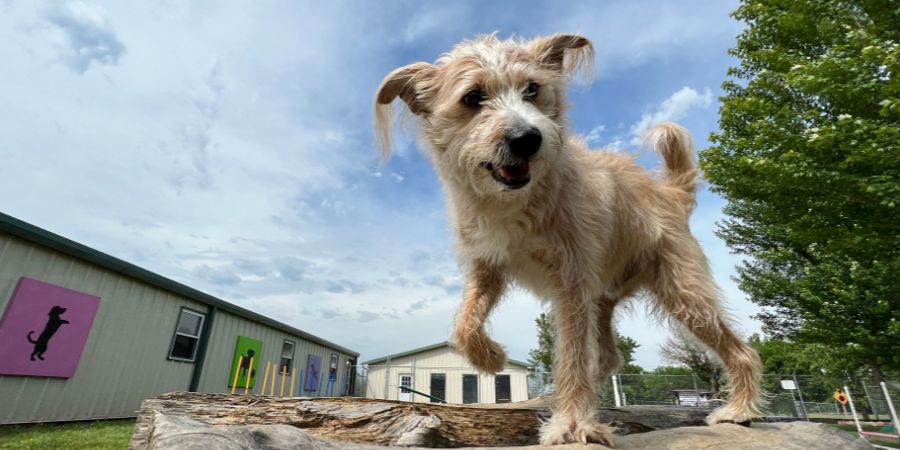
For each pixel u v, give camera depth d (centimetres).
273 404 256
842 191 729
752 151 918
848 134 673
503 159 233
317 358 1953
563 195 258
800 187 764
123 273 926
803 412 1497
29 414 743
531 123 235
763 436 248
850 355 1278
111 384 896
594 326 254
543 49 303
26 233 727
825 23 824
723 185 972
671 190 366
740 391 291
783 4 895
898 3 717
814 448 245
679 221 342
